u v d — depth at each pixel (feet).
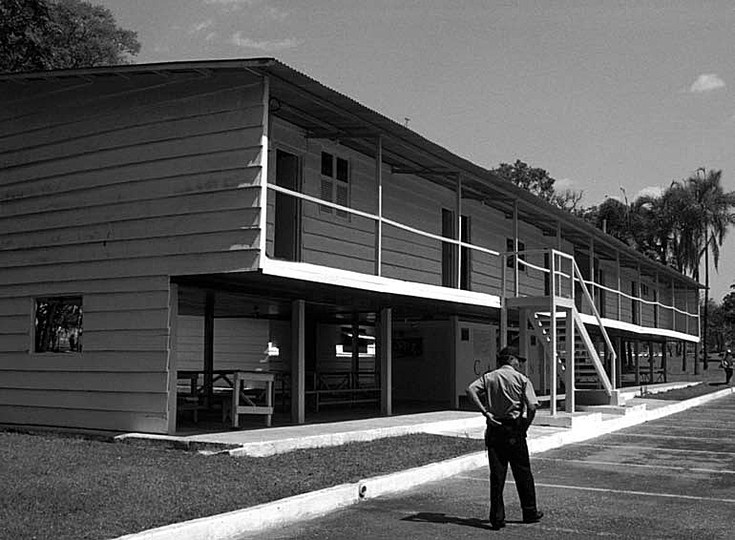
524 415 30.58
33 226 50.98
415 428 53.67
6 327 51.93
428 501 34.76
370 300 57.88
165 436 44.06
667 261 192.03
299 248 54.29
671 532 29.73
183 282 46.39
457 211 61.98
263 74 42.63
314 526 29.99
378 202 51.85
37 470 33.81
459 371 78.89
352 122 50.98
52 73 47.96
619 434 65.41
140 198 46.47
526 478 30.73
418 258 69.77
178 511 28.37
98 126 48.52
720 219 186.09
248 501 30.58
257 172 42.55
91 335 48.11
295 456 40.55
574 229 91.56
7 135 52.44
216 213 43.57
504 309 65.10
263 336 76.59
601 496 36.65
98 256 47.93
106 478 32.55
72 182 49.42
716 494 37.45
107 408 47.21
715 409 97.45
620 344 129.29
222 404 55.72
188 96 45.14
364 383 84.38
